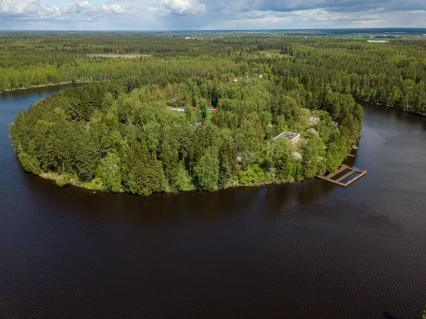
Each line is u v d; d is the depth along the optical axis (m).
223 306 79.25
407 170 150.38
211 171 124.19
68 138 133.38
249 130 158.75
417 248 98.94
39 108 181.12
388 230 107.56
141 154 122.94
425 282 86.00
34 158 138.62
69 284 85.38
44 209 117.75
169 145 135.75
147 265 92.25
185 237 104.44
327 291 83.31
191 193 128.25
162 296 82.00
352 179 140.25
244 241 102.50
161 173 125.81
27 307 78.69
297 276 88.19
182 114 197.25
